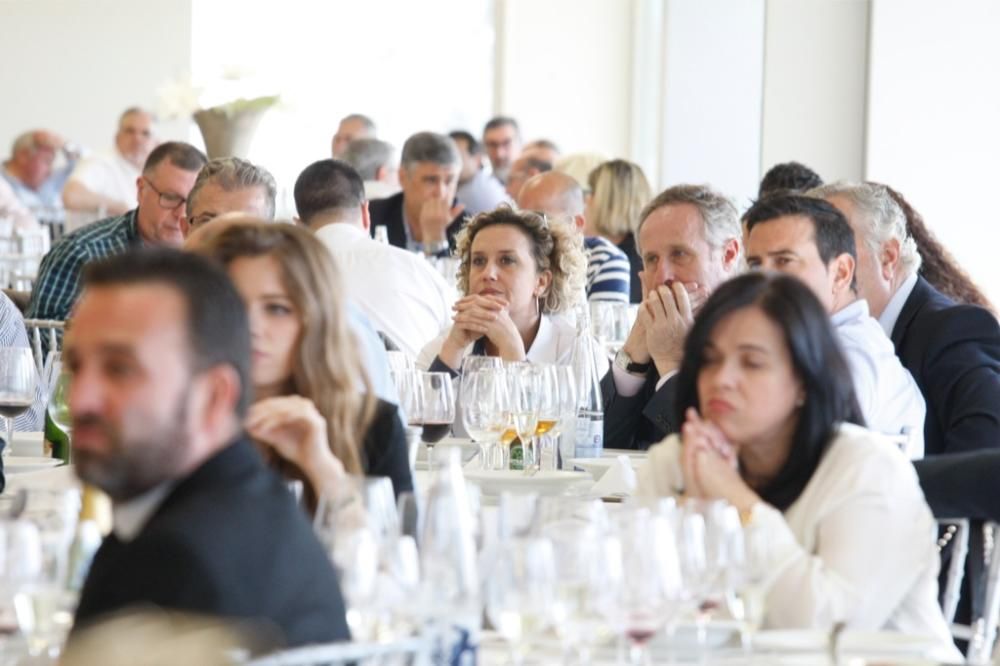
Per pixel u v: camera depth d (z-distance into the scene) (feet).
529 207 37.73
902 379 19.71
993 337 21.35
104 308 9.21
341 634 9.53
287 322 13.07
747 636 11.66
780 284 13.75
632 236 41.42
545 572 10.66
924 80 44.50
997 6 44.29
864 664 11.43
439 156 42.45
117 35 71.36
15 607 10.34
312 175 30.17
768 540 12.17
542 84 65.77
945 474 14.33
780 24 45.32
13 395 21.21
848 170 45.32
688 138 55.88
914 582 13.71
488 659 11.42
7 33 71.72
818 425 13.73
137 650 6.48
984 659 14.32
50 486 16.61
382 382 17.17
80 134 72.13
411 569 10.47
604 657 11.75
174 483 9.40
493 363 21.25
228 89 38.34
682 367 14.01
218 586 8.88
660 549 11.02
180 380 9.23
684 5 55.62
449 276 39.58
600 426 21.45
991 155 44.42
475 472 18.97
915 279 22.18
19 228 53.21
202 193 28.12
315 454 12.67
